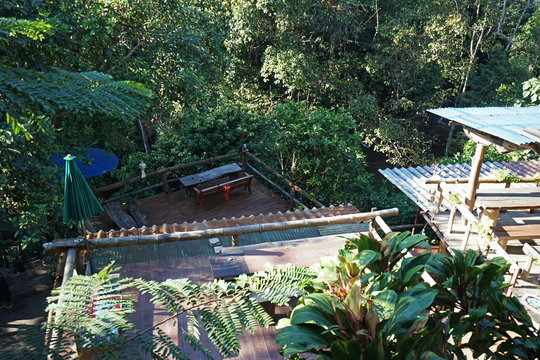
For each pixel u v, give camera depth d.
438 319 3.86
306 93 22.16
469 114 7.84
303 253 5.97
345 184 13.66
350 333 3.17
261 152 14.59
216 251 6.16
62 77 3.66
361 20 21.44
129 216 10.66
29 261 10.79
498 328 3.96
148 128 17.31
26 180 6.97
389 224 13.05
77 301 3.29
